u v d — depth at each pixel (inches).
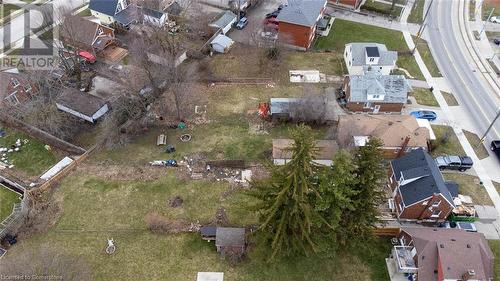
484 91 2596.0
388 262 1690.5
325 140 2138.3
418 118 2377.0
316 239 1556.3
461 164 2065.7
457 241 1593.3
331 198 1422.2
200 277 1635.1
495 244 1775.3
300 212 1453.0
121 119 2325.3
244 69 2733.8
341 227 1563.7
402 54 2886.3
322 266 1678.2
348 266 1680.6
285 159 1862.7
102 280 1615.4
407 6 3363.7
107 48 2888.8
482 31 3107.8
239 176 2020.2
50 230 1774.1
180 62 2743.6
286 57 2851.9
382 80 2389.3
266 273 1652.3
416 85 2630.4
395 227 1769.2
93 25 2780.5
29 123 2262.6
